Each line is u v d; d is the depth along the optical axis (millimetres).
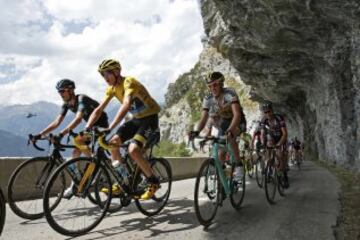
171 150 73312
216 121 5199
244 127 5250
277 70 19609
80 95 4992
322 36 12727
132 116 4508
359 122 11938
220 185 4523
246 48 17141
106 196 4316
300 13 11328
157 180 4520
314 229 4180
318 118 23922
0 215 3080
